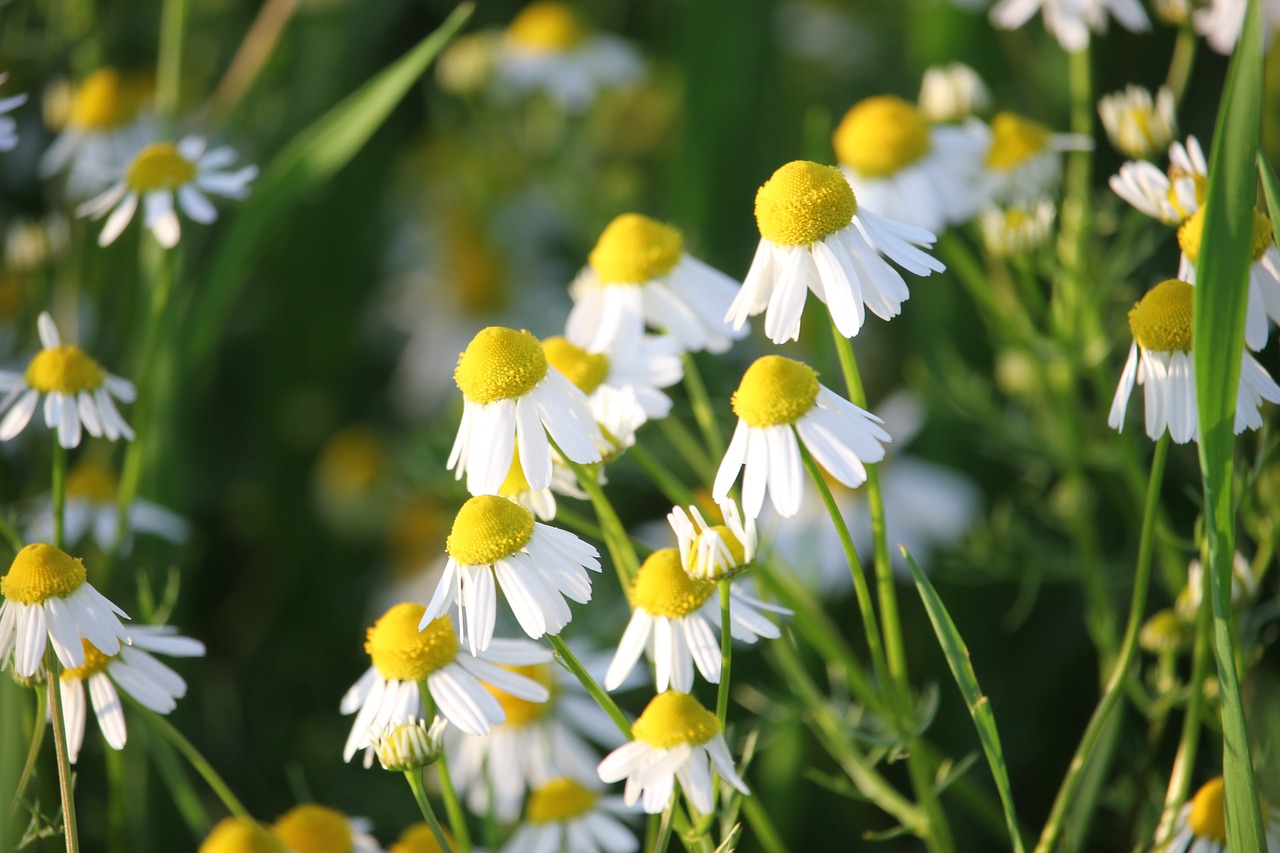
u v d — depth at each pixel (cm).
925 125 44
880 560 36
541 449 34
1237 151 33
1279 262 34
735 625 35
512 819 39
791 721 39
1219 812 36
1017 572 45
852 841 44
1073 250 42
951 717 46
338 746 49
